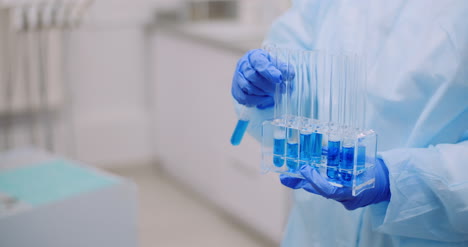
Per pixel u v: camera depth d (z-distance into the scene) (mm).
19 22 2283
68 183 1581
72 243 1507
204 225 2754
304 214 1084
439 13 899
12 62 2836
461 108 879
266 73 930
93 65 3270
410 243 927
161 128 3373
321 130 874
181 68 3018
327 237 1055
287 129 895
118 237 1616
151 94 3486
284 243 1207
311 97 957
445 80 864
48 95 2998
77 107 3273
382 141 963
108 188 1562
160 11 3322
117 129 3396
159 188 3189
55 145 3191
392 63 935
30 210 1400
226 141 2684
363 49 980
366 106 970
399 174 865
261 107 1061
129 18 3312
